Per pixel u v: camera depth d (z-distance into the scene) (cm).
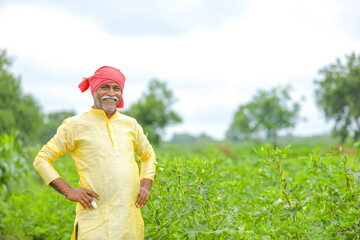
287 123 6438
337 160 464
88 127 318
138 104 6262
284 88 6581
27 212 625
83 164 314
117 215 304
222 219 344
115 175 308
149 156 346
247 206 433
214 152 725
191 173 355
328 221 332
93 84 322
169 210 341
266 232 304
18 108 4241
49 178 311
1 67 4203
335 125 4494
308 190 435
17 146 786
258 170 505
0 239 531
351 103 4425
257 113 6562
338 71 4659
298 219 335
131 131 331
